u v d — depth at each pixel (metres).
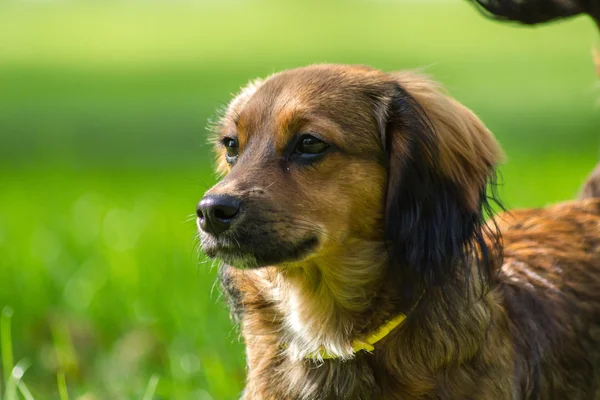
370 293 6.62
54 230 14.79
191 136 26.62
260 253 6.33
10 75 37.81
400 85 6.91
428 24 54.84
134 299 11.34
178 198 17.81
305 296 6.75
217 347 9.76
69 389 9.36
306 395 6.66
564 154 22.05
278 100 6.73
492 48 43.84
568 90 32.31
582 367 7.33
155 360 10.14
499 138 24.80
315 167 6.50
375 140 6.66
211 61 40.66
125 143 25.77
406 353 6.48
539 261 7.51
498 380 6.57
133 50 45.28
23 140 26.22
